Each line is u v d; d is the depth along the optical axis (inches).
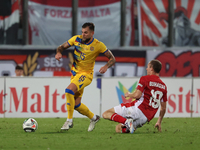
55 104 1121.4
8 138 657.0
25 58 1777.8
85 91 1130.0
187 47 1893.5
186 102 1157.7
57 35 1861.5
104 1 1876.2
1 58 1769.2
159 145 588.1
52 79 1120.2
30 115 1113.4
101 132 755.4
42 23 1844.2
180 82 1153.4
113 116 709.9
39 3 1839.3
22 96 1110.4
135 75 1850.4
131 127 688.4
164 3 1911.9
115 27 1888.5
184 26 1931.6
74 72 747.4
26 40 1813.5
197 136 701.9
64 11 1860.2
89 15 1876.2
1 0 1801.2
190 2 1930.4
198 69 1879.9
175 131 783.1
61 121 1003.9
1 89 1103.0
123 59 1841.8
